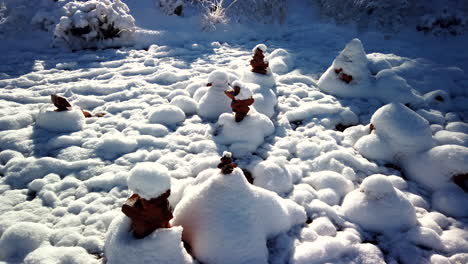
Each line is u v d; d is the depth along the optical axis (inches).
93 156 151.5
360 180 148.2
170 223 107.0
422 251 110.4
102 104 202.4
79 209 121.4
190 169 144.6
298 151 161.9
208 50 309.4
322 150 163.8
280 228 113.3
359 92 216.8
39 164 142.6
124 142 158.2
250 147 159.5
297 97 212.5
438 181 141.6
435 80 231.6
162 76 236.4
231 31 360.5
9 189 132.7
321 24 382.9
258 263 99.0
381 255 108.5
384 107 165.2
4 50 290.7
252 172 140.9
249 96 159.5
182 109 192.7
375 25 363.9
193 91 213.5
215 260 98.4
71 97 205.2
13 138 160.4
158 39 327.3
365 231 120.6
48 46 303.3
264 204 109.6
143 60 276.2
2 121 171.0
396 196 121.4
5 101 198.2
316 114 195.0
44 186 132.0
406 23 359.9
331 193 134.5
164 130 172.1
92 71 246.5
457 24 341.1
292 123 189.5
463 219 126.7
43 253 100.4
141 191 87.4
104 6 301.7
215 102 186.9
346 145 170.2
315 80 241.4
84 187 132.5
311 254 104.3
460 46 321.7
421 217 126.4
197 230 101.1
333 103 207.2
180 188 126.1
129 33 314.8
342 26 374.9
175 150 158.2
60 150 154.3
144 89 218.4
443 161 141.1
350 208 124.8
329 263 103.5
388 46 326.6
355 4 371.9
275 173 135.5
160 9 366.3
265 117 176.1
